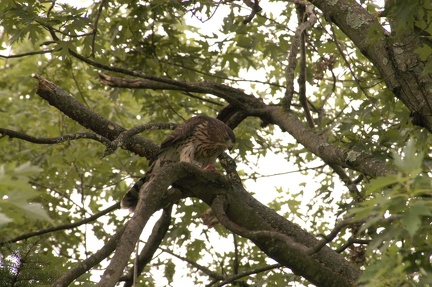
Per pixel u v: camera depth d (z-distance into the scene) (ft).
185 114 58.70
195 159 44.37
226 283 41.14
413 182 18.79
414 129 37.40
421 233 21.75
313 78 51.72
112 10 52.13
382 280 20.51
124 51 51.06
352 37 34.01
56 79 58.75
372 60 33.22
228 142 43.88
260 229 35.73
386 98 36.94
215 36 50.96
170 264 48.37
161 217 41.81
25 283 26.89
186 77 51.29
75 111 38.06
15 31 41.01
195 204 48.88
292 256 34.94
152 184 31.45
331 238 25.72
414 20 29.19
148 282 47.96
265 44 53.01
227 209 35.73
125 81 43.39
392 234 20.79
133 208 41.29
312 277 34.83
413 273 20.88
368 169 32.68
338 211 37.06
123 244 28.09
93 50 41.50
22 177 15.71
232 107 45.93
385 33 32.96
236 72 53.16
